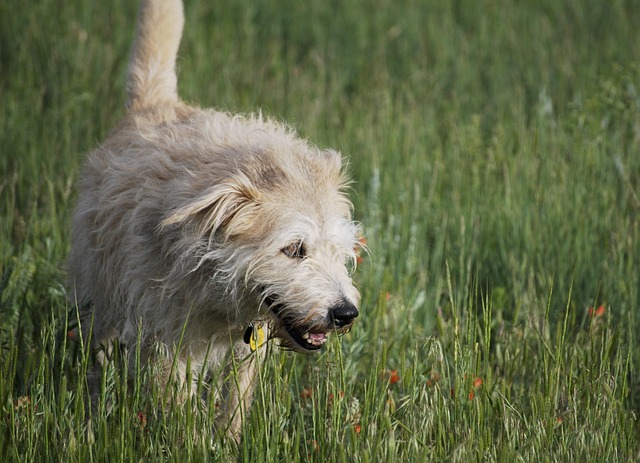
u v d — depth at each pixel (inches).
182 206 320.8
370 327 410.3
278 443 309.0
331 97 659.4
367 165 558.6
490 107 682.2
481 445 311.6
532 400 337.4
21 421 311.9
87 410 345.7
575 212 500.4
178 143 357.4
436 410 327.6
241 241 327.9
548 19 864.3
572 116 633.6
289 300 325.7
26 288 405.4
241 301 335.9
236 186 323.9
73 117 597.3
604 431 325.4
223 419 359.9
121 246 348.8
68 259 406.0
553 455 314.5
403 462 305.7
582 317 438.0
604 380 347.3
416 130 612.1
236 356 371.9
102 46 708.0
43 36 701.9
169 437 306.0
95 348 368.5
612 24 844.6
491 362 374.3
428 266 491.8
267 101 636.7
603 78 681.0
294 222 327.9
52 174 512.4
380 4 888.3
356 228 353.4
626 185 527.5
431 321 430.3
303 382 386.0
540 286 459.8
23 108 606.9
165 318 343.6
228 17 814.5
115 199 353.4
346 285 331.0
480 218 505.7
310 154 359.9
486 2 899.4
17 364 349.7
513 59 771.4
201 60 692.1
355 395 360.8
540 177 546.9
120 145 383.6
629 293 435.5
